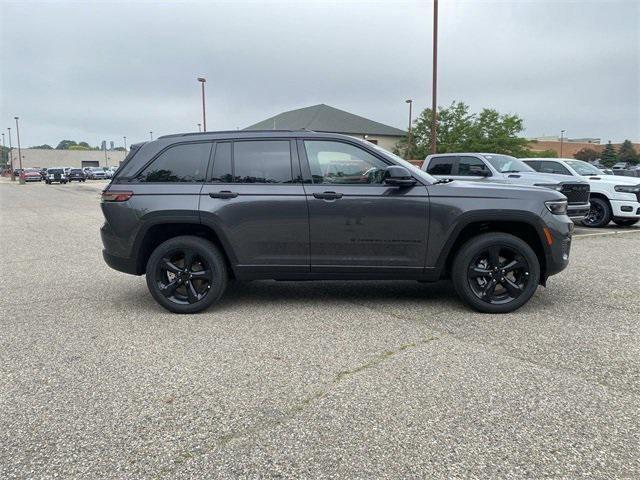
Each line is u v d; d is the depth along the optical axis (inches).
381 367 142.7
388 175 184.9
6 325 187.2
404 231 190.4
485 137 1461.6
